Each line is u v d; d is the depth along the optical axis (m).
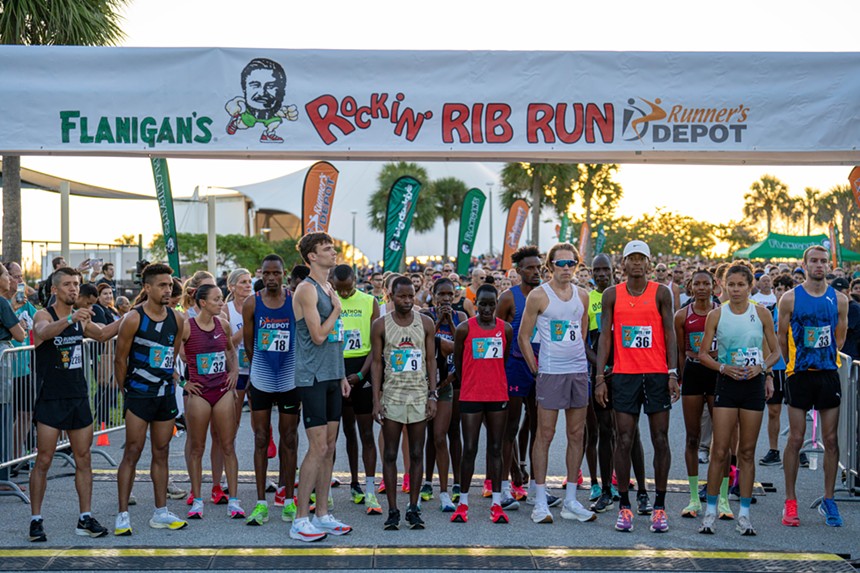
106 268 13.08
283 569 5.53
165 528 6.52
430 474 7.59
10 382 7.52
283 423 6.86
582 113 7.46
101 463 8.99
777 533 6.50
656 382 6.59
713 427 6.57
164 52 7.41
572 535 6.39
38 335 6.20
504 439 7.20
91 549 5.94
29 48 7.38
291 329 6.82
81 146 7.39
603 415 7.16
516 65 7.45
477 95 7.45
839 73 7.45
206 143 7.43
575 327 6.82
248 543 6.13
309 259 6.36
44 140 7.39
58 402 6.22
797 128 7.45
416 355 6.62
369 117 7.45
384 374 6.77
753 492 7.79
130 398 6.34
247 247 36.28
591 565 5.64
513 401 7.22
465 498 6.74
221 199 47.59
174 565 5.61
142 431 6.39
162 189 13.48
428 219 50.56
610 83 7.46
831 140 7.44
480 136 7.46
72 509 7.11
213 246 16.78
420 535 6.35
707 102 7.45
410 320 6.66
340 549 5.95
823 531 6.57
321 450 6.31
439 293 7.47
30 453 7.93
